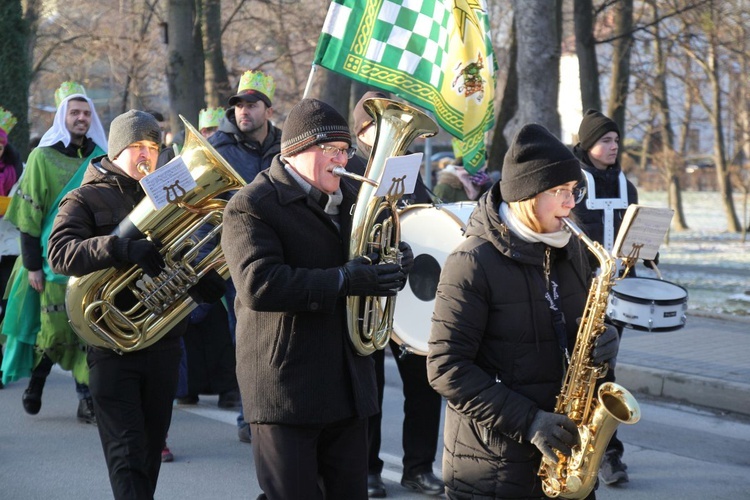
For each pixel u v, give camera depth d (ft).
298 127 19.54
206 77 108.88
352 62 32.86
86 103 37.37
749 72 138.62
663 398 44.78
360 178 19.17
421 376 30.55
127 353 24.84
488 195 18.45
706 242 137.90
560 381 17.97
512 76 87.35
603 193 32.58
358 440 20.39
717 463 34.73
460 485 18.30
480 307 17.72
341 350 19.66
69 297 24.47
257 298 18.66
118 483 24.38
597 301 17.20
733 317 62.54
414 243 30.14
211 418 41.22
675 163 148.25
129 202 26.25
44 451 35.78
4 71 81.76
